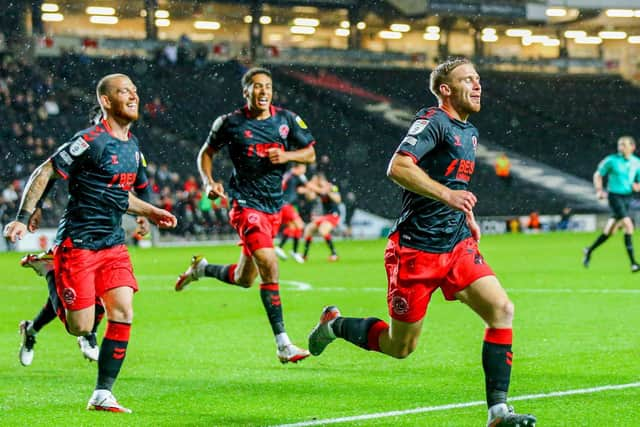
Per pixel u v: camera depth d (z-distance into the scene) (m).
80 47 44.69
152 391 8.10
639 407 7.09
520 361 9.27
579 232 39.66
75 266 7.42
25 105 40.28
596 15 54.03
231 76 46.75
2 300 16.45
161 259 26.52
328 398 7.67
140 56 45.69
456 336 11.17
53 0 45.47
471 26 53.09
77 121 40.88
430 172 6.44
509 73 52.53
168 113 44.25
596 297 15.11
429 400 7.53
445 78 6.46
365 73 50.34
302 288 17.42
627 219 19.95
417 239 6.39
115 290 7.43
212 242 35.56
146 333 11.85
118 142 7.49
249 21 49.66
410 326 6.60
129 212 7.82
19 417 7.12
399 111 49.31
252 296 16.25
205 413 7.17
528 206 45.81
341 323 7.36
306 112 48.28
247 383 8.41
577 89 52.66
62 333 12.08
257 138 10.03
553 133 50.62
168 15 48.38
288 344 9.30
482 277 6.32
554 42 54.56
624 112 52.09
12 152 37.88
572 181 47.59
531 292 15.98
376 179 45.69
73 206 7.46
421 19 52.34
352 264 23.50
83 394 8.03
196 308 14.55
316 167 45.03
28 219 7.23
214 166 40.34
